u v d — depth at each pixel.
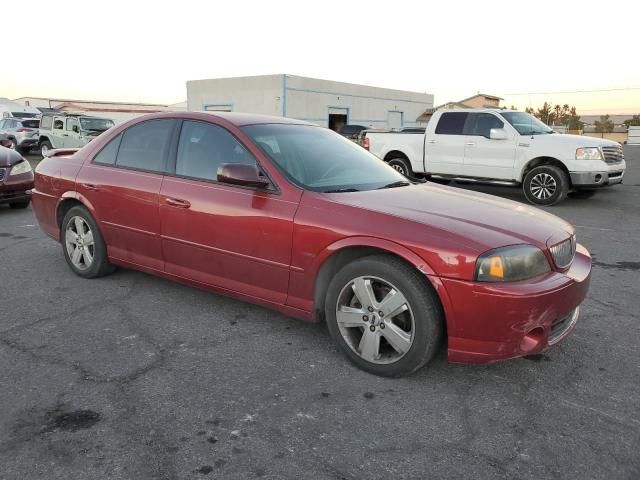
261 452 2.53
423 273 2.98
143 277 5.05
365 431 2.71
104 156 4.71
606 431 2.75
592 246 6.85
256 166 3.56
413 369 3.15
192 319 4.10
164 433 2.66
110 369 3.30
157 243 4.23
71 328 3.89
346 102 38.66
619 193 12.03
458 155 11.27
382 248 3.11
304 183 3.61
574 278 3.19
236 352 3.57
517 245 3.00
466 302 2.90
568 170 9.91
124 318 4.09
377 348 3.24
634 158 22.53
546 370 3.40
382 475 2.39
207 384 3.14
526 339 3.02
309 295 3.48
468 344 2.97
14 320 4.02
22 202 8.84
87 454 2.48
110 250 4.68
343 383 3.19
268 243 3.56
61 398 2.95
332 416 2.84
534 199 10.34
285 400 2.99
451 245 2.94
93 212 4.66
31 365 3.32
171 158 4.20
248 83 34.38
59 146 20.98
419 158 11.84
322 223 3.33
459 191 4.18
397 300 3.12
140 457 2.47
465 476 2.39
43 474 2.34
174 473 2.37
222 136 3.98
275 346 3.67
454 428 2.76
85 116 20.55
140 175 4.34
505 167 10.66
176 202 4.02
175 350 3.58
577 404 3.01
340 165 4.05
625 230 7.90
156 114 4.49
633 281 5.30
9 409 2.83
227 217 3.73
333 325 3.42
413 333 3.08
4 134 23.06
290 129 4.27
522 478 2.38
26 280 4.95
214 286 3.97
